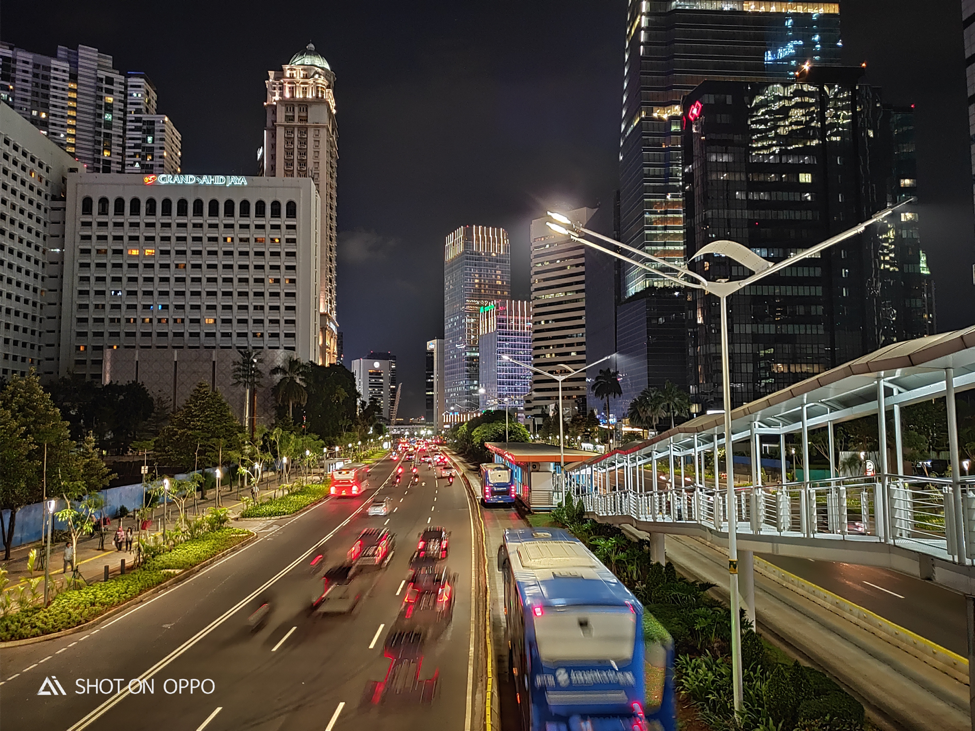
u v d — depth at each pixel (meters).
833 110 133.50
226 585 27.30
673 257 155.62
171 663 17.88
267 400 122.81
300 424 103.06
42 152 148.00
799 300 127.38
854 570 30.09
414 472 77.81
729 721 13.26
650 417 110.06
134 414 103.12
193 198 152.00
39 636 20.17
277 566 31.08
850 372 14.48
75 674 17.08
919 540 13.62
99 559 32.94
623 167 179.00
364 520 46.91
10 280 137.50
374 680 16.45
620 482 52.50
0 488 31.53
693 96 135.75
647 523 26.81
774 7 167.12
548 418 151.25
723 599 25.89
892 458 49.16
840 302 128.12
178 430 64.19
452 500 60.22
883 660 19.28
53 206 150.88
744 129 131.88
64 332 147.00
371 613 22.72
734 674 13.48
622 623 12.17
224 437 65.38
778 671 13.44
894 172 140.62
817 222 130.50
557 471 49.97
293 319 151.00
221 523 40.50
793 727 12.68
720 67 164.88
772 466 73.62
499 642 19.89
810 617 23.72
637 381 149.75
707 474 66.81
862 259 130.25
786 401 17.62
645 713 12.55
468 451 121.06
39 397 36.69
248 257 151.75
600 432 129.75
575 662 12.00
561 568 15.30
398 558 32.94
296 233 153.12
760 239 129.25
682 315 147.00
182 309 149.62
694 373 132.25
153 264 150.00
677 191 159.75
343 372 141.25
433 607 23.30
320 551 34.78
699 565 33.69
